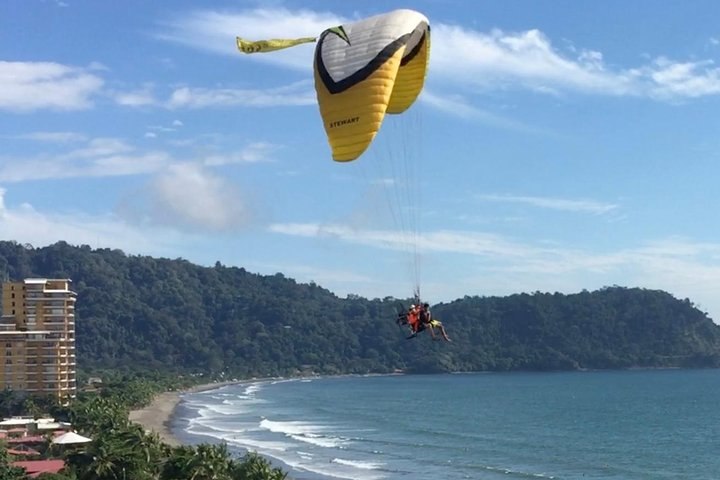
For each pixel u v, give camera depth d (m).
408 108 36.38
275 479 70.81
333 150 32.09
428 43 34.12
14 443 106.38
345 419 190.00
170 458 73.38
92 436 117.56
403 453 126.38
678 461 117.94
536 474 105.69
